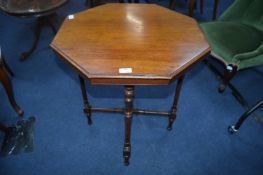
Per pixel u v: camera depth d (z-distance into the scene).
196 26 1.17
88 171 1.30
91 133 1.50
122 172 1.29
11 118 1.58
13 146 1.41
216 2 2.51
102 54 0.96
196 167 1.32
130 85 0.90
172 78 0.86
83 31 1.11
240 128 1.53
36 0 1.83
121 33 1.10
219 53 1.55
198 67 2.03
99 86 1.84
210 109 1.66
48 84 1.85
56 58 2.12
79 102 1.71
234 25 1.74
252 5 1.74
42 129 1.51
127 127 1.11
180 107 1.67
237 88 1.83
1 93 1.76
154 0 3.06
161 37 1.07
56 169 1.30
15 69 1.98
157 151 1.40
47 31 2.46
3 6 1.74
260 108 1.65
